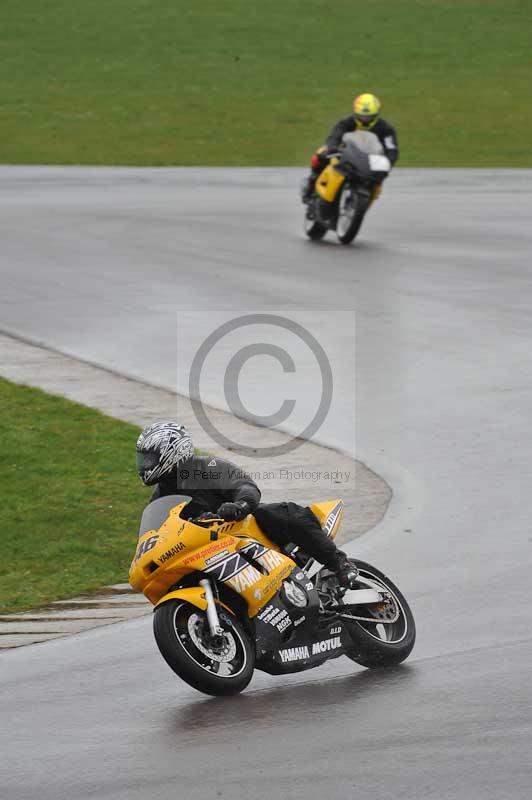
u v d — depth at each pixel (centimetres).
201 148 14925
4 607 3453
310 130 16212
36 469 4631
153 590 2691
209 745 2366
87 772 2269
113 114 17050
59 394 5431
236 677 2594
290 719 2484
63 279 7638
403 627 2848
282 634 2698
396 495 4072
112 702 2638
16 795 2184
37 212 10250
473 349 5875
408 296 7012
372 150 8494
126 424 5012
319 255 8288
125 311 6800
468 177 12838
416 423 4828
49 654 2995
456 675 2669
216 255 8312
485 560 3447
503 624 2970
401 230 9394
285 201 10931
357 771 2202
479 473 4244
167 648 2562
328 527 2820
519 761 2200
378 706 2523
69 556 3866
